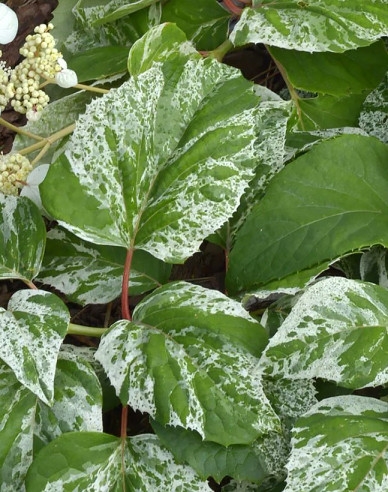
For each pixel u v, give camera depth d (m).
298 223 0.73
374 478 0.69
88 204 0.73
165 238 0.74
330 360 0.69
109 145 0.74
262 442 0.71
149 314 0.73
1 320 0.70
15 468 0.71
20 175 0.75
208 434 0.69
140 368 0.71
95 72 0.81
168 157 0.75
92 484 0.71
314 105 0.82
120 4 0.83
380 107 0.80
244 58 0.88
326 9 0.79
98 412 0.71
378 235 0.73
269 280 0.73
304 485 0.69
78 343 0.82
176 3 0.83
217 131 0.75
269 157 0.77
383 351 0.70
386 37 0.83
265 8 0.79
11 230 0.74
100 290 0.77
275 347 0.69
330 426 0.70
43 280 0.77
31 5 0.87
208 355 0.71
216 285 0.84
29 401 0.72
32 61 0.75
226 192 0.74
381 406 0.71
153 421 0.72
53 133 0.81
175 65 0.76
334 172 0.74
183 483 0.71
